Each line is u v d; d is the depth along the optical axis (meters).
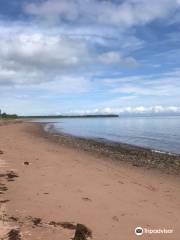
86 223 8.59
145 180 14.95
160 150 29.44
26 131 51.94
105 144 34.16
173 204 10.88
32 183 12.83
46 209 9.55
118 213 9.58
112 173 16.16
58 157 20.77
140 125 85.50
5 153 21.09
